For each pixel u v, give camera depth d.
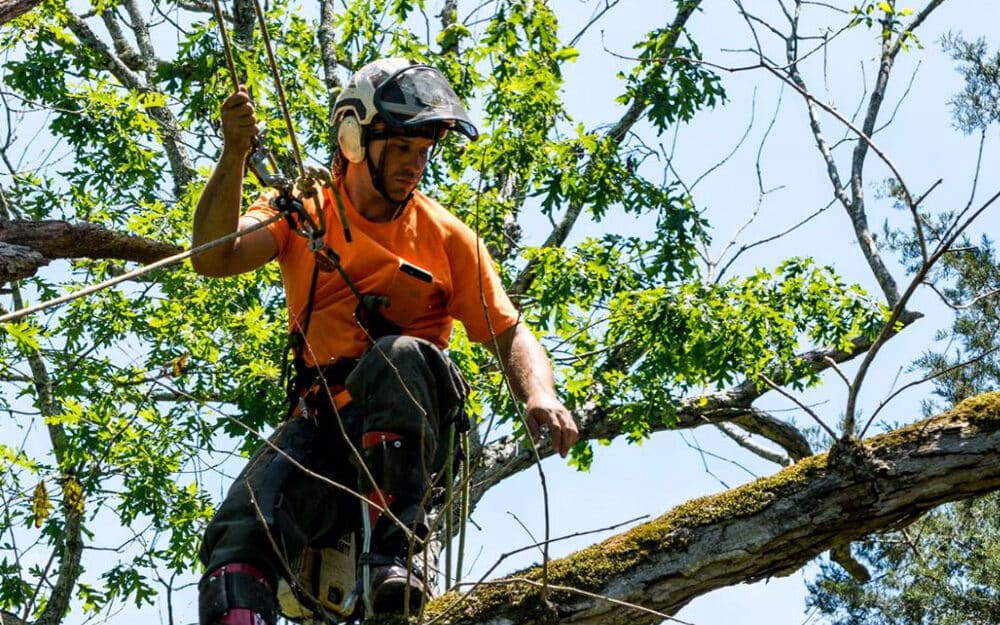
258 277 13.49
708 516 4.92
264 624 4.82
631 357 14.98
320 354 5.38
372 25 15.05
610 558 4.89
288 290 5.48
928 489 4.86
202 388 13.51
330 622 5.13
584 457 14.22
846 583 14.93
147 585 12.44
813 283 13.91
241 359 13.55
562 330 14.18
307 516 5.11
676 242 14.55
